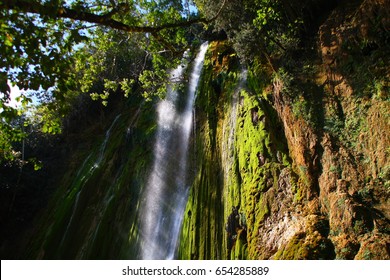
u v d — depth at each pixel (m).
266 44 16.61
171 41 13.60
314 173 11.62
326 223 10.30
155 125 23.44
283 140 14.01
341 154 10.91
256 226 11.91
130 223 19.25
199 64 23.92
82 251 20.09
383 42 11.04
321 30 13.82
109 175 23.84
